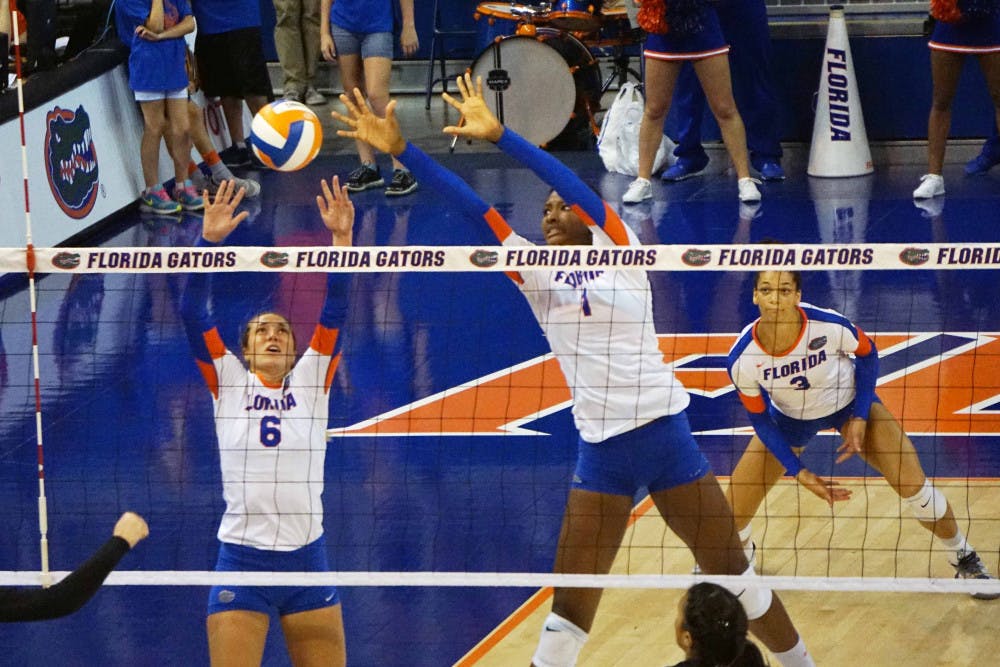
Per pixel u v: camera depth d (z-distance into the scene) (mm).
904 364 15617
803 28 24641
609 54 30859
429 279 19031
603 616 10633
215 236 9008
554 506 12633
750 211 21578
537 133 25844
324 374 8875
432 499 12820
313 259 8781
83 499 12992
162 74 21750
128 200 22562
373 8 21922
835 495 9719
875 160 24344
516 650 10164
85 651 10367
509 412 14812
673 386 9094
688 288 18266
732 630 7488
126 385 15844
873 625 10461
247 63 24578
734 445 13805
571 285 9062
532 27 26188
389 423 14570
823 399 10453
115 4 22281
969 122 24625
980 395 14758
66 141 20781
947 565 11234
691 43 21078
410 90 30781
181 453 13992
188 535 12219
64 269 9109
